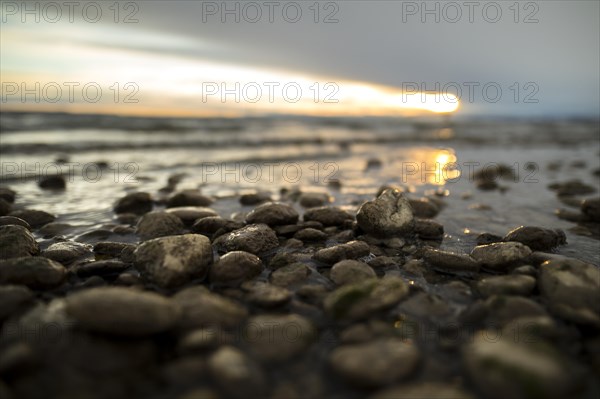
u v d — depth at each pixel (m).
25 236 0.36
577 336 0.26
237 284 0.32
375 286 0.30
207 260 0.34
